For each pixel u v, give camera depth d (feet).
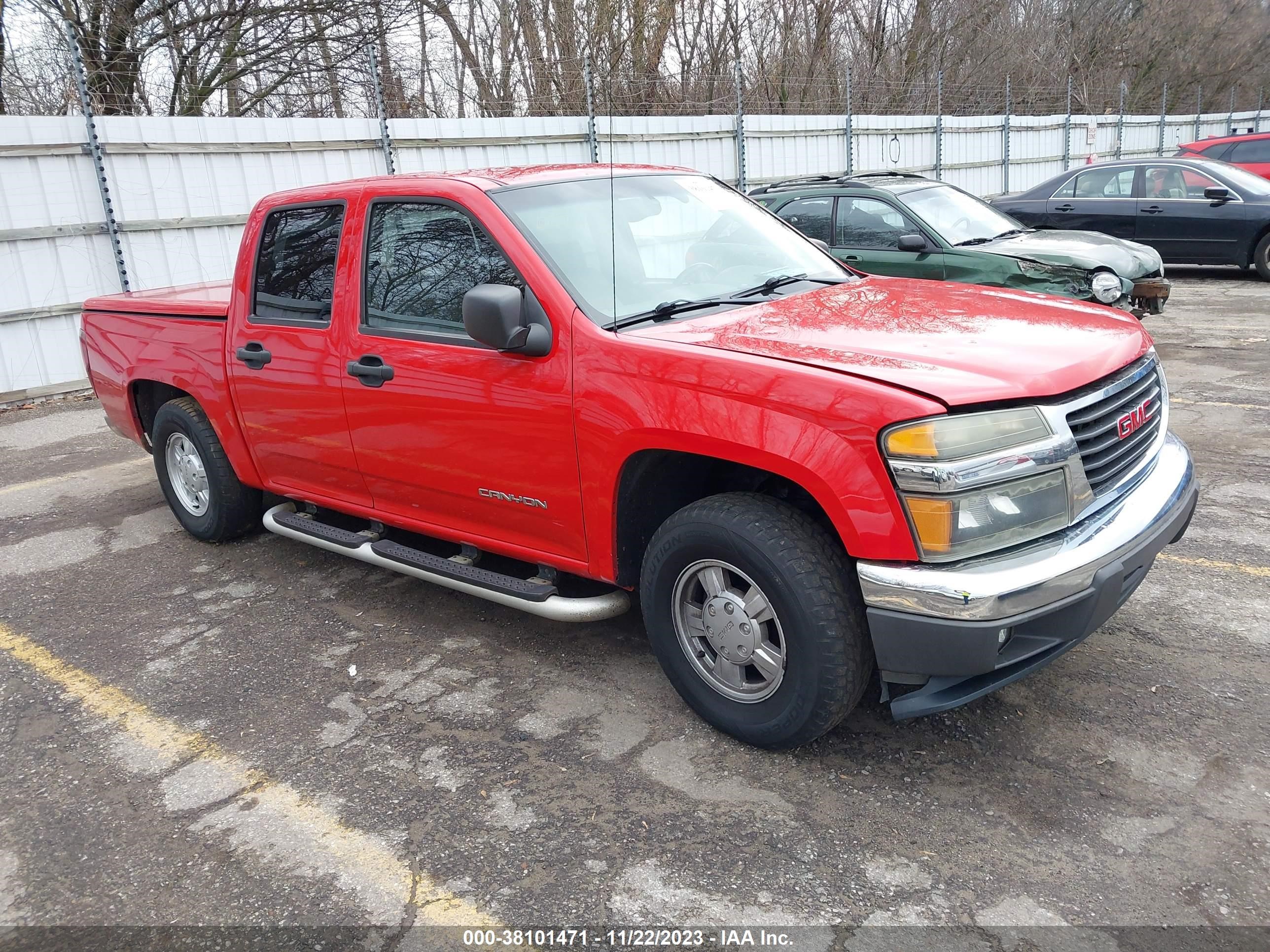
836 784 9.77
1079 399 9.27
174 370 16.35
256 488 16.78
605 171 13.33
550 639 13.38
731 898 8.32
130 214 32.09
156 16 47.14
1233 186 41.52
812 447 8.94
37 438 26.71
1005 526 8.82
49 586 16.21
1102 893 8.10
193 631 14.24
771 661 9.86
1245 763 9.68
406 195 12.49
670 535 10.25
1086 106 100.73
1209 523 15.69
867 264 28.19
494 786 10.11
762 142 51.16
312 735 11.29
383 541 14.11
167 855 9.34
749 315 11.08
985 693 9.16
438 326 12.13
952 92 89.25
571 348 10.66
